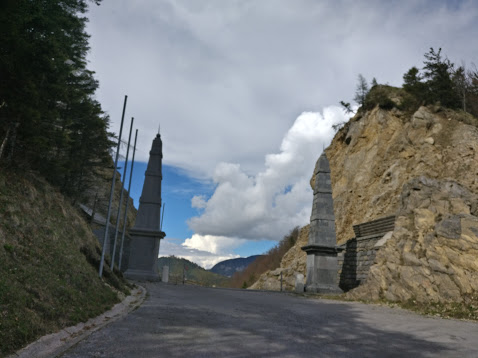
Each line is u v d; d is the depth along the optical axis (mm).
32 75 15719
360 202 43500
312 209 32062
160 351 7426
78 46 22562
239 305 16219
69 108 23562
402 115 45406
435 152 36750
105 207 43344
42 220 14484
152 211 33906
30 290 8953
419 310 17219
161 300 16797
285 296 23734
